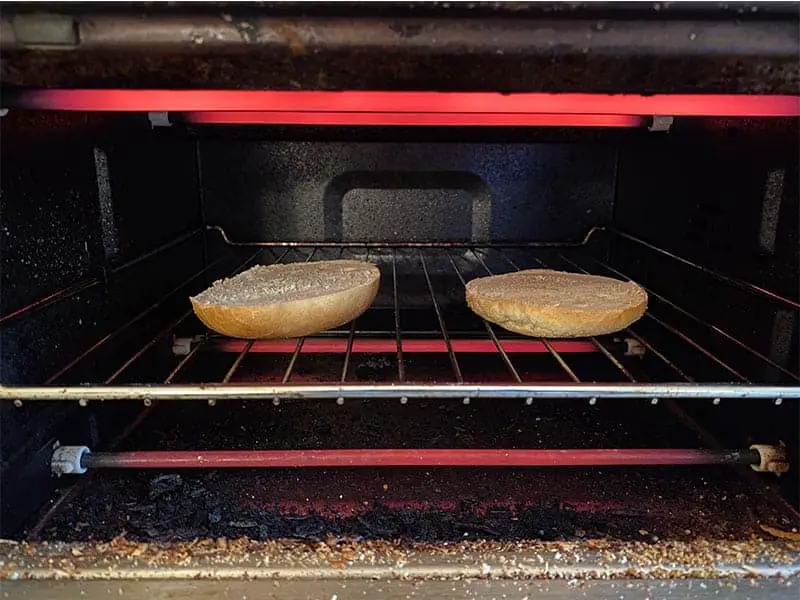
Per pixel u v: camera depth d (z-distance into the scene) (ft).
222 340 1.21
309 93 0.64
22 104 0.64
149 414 1.07
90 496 0.82
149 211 1.13
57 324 0.81
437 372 1.23
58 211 0.82
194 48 0.55
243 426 1.03
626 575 0.65
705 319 1.01
